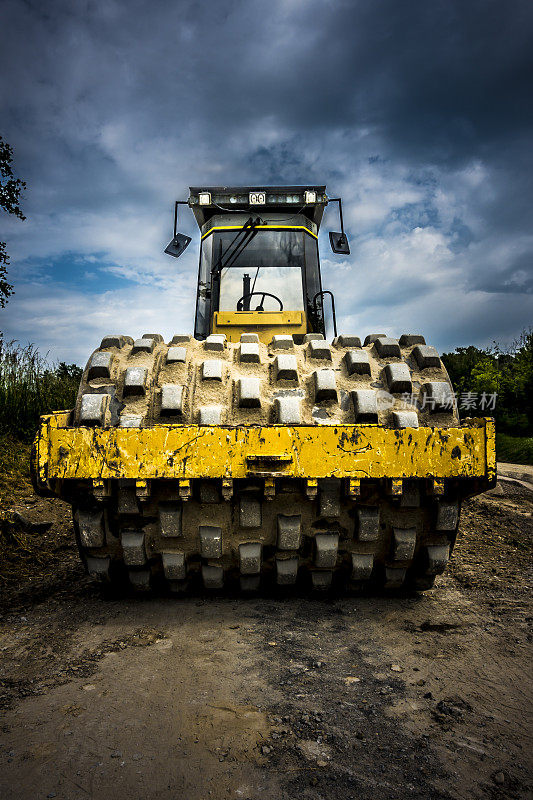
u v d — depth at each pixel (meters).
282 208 5.37
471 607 3.25
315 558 2.97
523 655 2.57
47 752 1.75
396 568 3.13
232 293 5.23
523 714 2.05
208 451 2.68
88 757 1.73
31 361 9.36
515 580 3.88
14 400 8.62
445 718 2.00
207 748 1.79
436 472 2.70
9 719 1.95
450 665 2.45
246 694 2.15
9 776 1.63
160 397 2.98
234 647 2.58
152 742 1.81
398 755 1.77
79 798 1.54
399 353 3.28
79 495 2.91
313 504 2.92
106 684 2.22
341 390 3.06
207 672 2.33
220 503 2.88
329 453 2.69
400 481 2.70
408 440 2.70
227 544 2.95
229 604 3.17
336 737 1.86
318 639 2.70
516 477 9.80
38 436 2.69
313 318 5.30
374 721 1.97
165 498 2.85
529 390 17.36
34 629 2.83
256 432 2.69
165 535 2.85
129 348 3.34
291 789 1.60
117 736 1.84
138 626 2.85
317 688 2.21
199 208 5.40
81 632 2.78
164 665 2.40
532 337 19.06
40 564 4.10
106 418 2.92
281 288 5.24
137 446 2.68
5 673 2.33
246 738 1.84
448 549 3.07
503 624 2.97
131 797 1.55
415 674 2.36
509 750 1.82
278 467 2.68
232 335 4.79
